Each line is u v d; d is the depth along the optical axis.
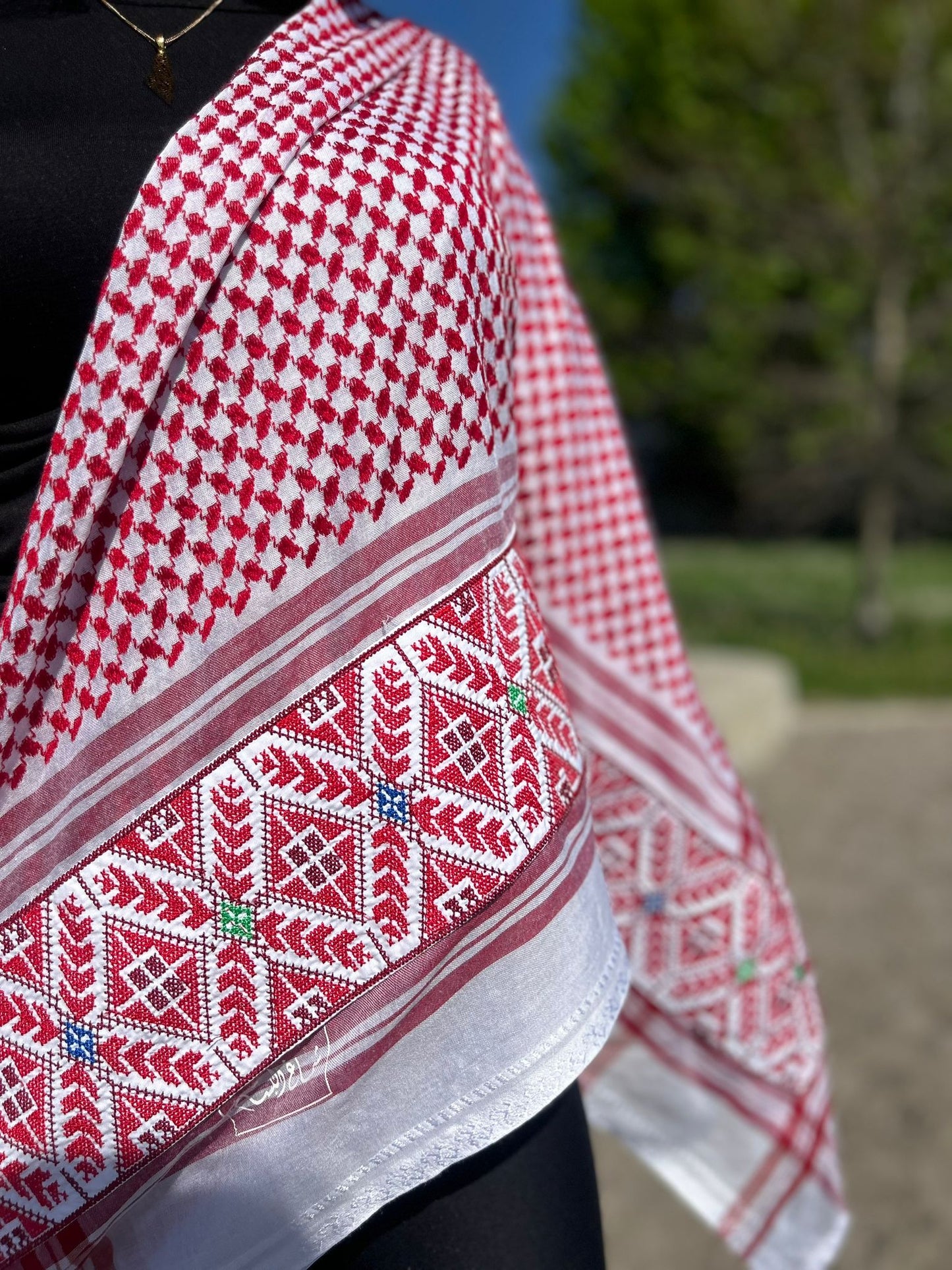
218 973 0.83
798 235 9.91
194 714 0.82
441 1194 0.89
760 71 9.70
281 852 0.84
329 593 0.83
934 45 9.09
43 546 0.79
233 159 0.80
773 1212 1.22
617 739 1.18
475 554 0.88
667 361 12.01
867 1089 2.59
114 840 0.82
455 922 0.86
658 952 1.20
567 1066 0.90
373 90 0.90
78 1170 0.82
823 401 10.44
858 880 3.85
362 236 0.82
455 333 0.85
